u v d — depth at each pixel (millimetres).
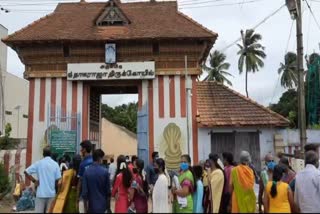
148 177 12641
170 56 18344
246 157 8000
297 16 14352
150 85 18422
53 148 17703
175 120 18125
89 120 18828
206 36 17844
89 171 8094
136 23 19438
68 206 8289
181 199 8125
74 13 20984
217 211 8312
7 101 36000
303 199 8188
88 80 18312
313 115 34469
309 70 35594
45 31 18891
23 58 18531
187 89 17469
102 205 7965
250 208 7742
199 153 17984
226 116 18500
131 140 43719
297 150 15609
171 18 19734
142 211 9086
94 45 18297
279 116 18516
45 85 18438
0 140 26344
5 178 17297
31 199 14695
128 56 18406
